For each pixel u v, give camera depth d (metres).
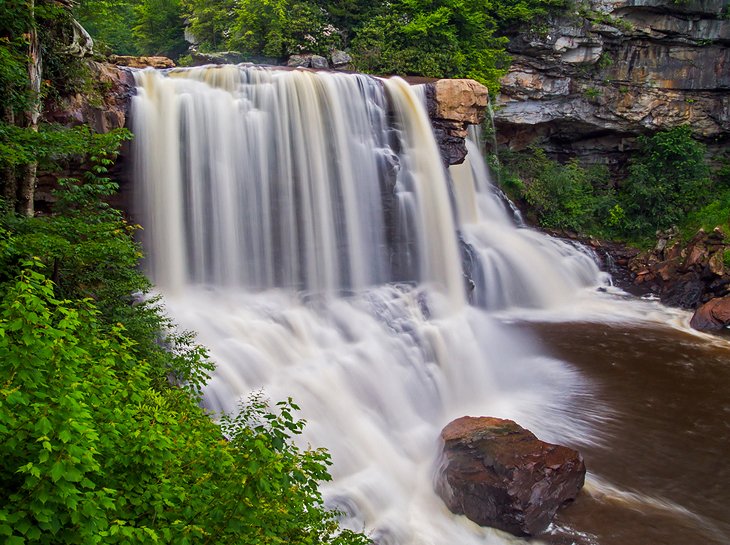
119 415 5.80
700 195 30.12
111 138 10.88
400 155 20.28
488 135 29.28
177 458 6.16
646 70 31.75
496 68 29.56
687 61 31.84
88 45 14.57
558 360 18.06
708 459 12.70
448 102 21.14
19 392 4.64
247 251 17.27
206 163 16.56
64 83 14.04
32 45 11.86
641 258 28.36
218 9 33.91
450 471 11.12
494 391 16.11
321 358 15.01
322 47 28.97
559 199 30.62
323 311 16.86
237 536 5.46
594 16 30.19
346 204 18.84
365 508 11.07
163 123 15.93
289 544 6.12
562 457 11.05
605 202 30.86
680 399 15.54
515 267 24.34
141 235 15.81
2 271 8.75
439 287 20.62
